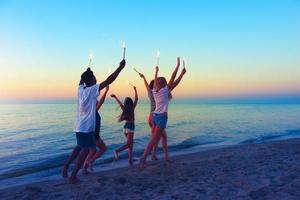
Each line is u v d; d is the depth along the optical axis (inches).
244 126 888.9
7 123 1122.7
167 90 246.1
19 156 440.8
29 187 209.6
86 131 199.8
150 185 204.2
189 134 687.7
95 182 215.6
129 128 284.4
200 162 280.5
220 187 192.7
